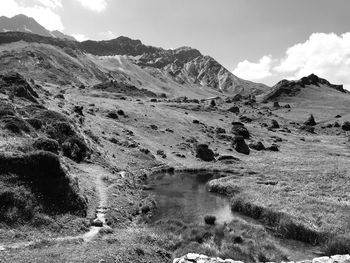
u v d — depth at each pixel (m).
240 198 46.47
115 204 38.53
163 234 32.44
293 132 150.12
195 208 44.97
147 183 60.47
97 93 167.25
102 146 69.88
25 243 24.23
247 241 32.03
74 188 34.03
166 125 113.00
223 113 163.50
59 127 55.09
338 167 75.00
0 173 30.12
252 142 110.12
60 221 29.31
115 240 27.36
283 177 64.25
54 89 158.62
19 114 51.09
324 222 36.84
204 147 90.25
